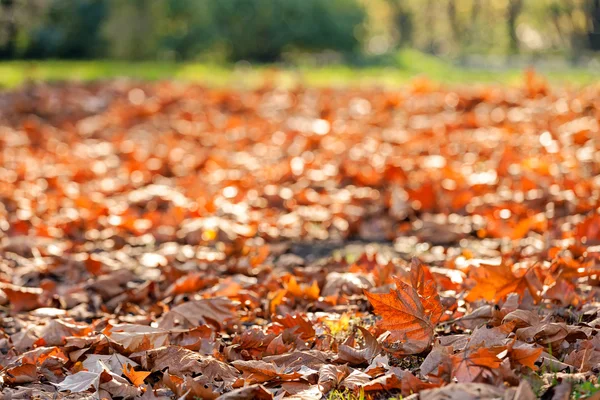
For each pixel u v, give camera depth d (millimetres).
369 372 2373
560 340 2428
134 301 3104
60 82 9625
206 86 9055
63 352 2604
